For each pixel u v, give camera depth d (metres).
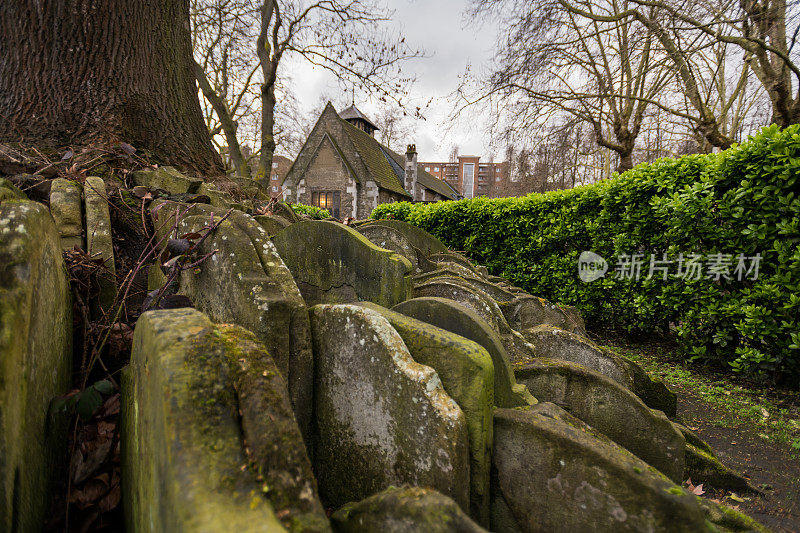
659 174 5.30
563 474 1.60
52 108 4.28
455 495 1.57
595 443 1.59
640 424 2.50
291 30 10.84
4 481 1.12
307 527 0.98
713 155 4.84
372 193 24.44
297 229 4.11
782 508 2.33
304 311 1.95
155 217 2.97
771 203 4.02
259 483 1.01
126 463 1.62
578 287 6.70
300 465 1.09
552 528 1.63
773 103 7.74
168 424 1.02
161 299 2.30
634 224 5.70
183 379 1.11
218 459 1.01
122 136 4.50
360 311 1.85
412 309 2.67
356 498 1.91
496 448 1.80
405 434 1.71
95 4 4.45
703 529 1.28
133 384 1.55
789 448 2.97
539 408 2.04
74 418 1.82
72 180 3.33
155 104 4.96
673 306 4.99
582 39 10.21
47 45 4.29
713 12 6.86
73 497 1.66
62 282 1.89
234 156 11.72
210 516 0.86
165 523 0.96
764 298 4.07
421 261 5.40
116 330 2.31
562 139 12.09
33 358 1.40
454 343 1.80
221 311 2.08
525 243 7.91
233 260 1.96
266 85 11.30
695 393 4.06
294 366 1.93
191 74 5.90
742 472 2.69
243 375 1.20
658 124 14.65
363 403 1.85
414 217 10.16
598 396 2.62
